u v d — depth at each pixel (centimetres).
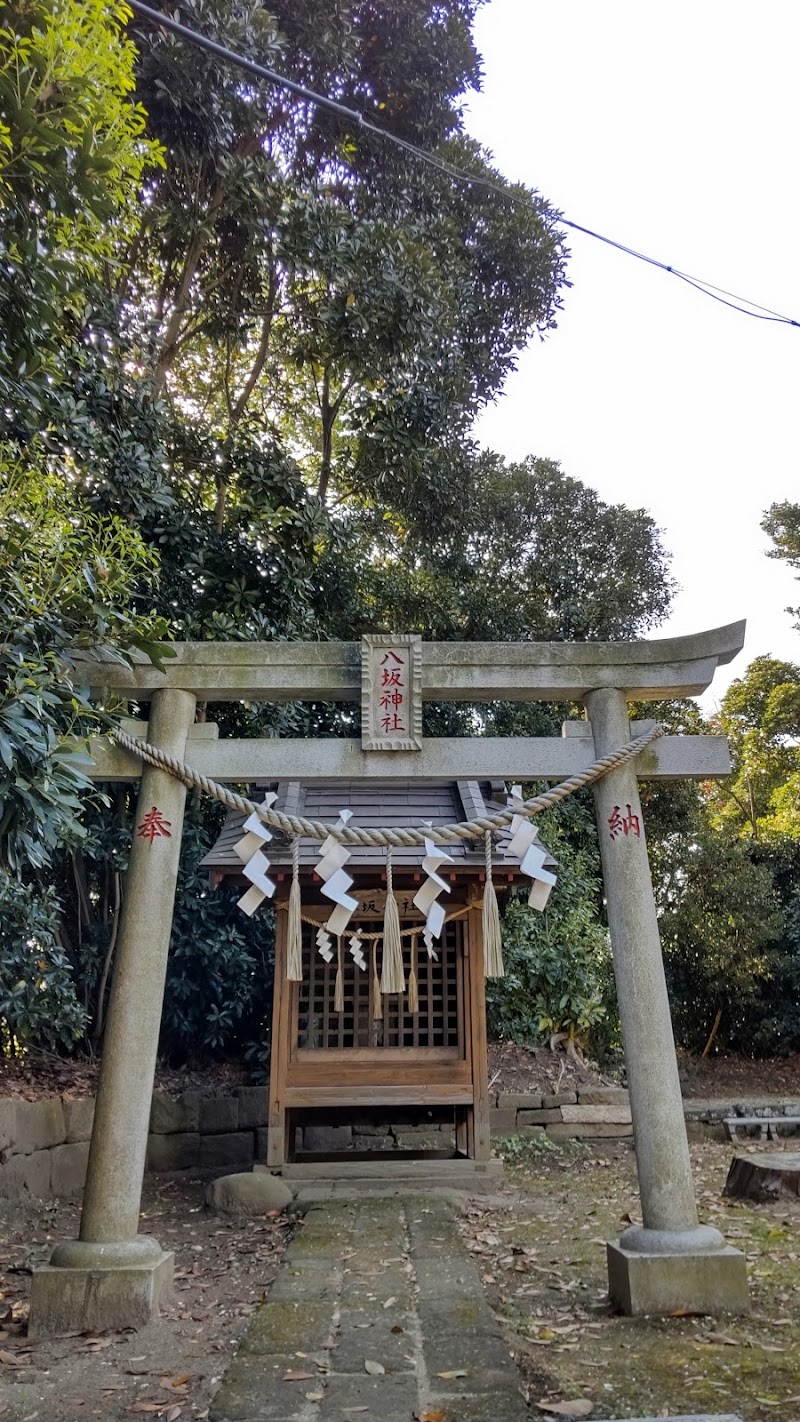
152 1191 768
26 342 434
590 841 1282
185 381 1209
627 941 477
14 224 410
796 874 1470
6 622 399
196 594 892
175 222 909
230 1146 887
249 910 510
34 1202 671
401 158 1078
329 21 937
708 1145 952
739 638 497
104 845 845
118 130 431
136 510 791
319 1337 380
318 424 1278
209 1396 332
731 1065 1355
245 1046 989
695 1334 381
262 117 918
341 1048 749
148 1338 399
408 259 932
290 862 698
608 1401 313
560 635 1334
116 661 494
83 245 448
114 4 438
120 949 477
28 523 425
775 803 1842
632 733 515
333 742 516
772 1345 367
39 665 391
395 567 1289
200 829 933
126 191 491
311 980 762
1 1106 645
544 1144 911
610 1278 437
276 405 1257
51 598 427
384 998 756
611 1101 973
